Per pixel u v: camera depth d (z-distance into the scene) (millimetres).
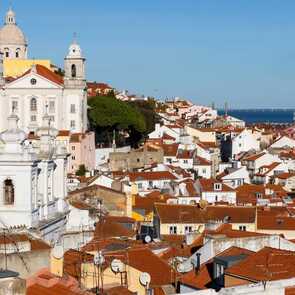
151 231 110625
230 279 58281
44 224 82188
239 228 107125
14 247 64500
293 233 106812
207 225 100250
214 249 69375
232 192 162375
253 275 56750
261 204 141500
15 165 79750
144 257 68000
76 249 76438
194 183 167500
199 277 64125
